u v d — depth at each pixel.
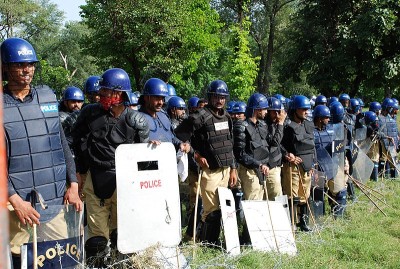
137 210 4.52
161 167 4.65
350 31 22.30
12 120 3.83
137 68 23.30
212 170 6.31
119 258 4.95
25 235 3.98
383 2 20.97
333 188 8.39
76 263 4.07
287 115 8.10
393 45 22.17
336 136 8.41
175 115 8.33
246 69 25.31
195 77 34.16
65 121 6.20
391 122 12.61
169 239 4.61
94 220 4.88
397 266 5.92
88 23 22.70
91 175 4.90
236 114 8.93
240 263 5.71
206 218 6.31
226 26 41.50
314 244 6.65
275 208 6.73
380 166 12.40
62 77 17.97
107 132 4.83
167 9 21.91
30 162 3.89
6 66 3.85
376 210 8.80
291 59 25.69
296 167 7.55
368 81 23.41
